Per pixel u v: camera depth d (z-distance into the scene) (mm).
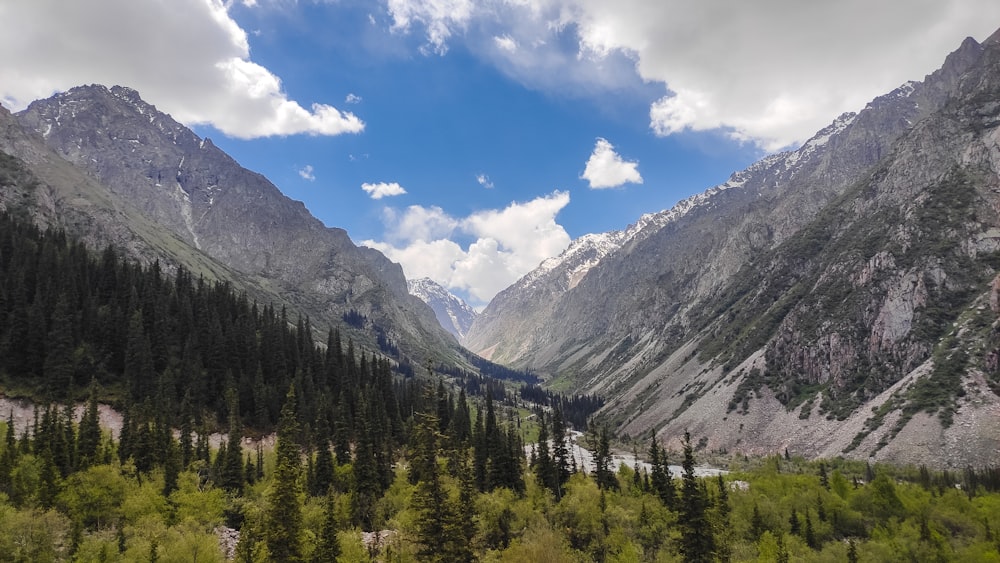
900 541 115188
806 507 132125
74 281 166750
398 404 183375
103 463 102625
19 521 74438
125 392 141625
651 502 121250
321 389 172375
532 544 90312
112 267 183125
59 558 74125
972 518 125750
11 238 177875
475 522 92500
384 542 89938
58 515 80750
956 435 185375
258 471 119938
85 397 138000
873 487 138750
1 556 71062
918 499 135875
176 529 82500
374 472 114125
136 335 152875
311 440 139750
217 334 162000
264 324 195250
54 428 103500
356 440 136750
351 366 194750
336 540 75750
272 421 152500
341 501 101812
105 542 77062
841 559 108812
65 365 140000
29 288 161250
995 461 168750
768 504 132000
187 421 134750
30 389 135375
